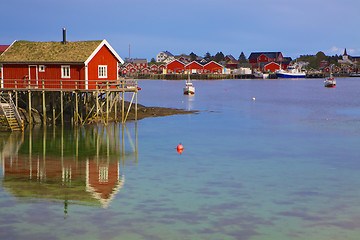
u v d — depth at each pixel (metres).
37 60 43.06
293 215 19.03
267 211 19.47
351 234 17.11
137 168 26.91
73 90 41.16
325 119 52.84
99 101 46.22
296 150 33.25
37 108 44.28
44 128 40.84
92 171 25.98
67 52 43.69
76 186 22.88
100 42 44.09
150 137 37.84
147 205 20.08
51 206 19.83
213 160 29.47
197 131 41.75
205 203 20.42
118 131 40.28
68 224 17.83
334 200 21.06
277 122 49.56
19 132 38.50
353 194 22.03
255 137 38.97
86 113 43.00
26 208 19.56
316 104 75.00
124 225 17.77
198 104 71.44
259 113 58.91
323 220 18.50
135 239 16.53
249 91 112.81
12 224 17.80
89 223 17.95
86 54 42.72
